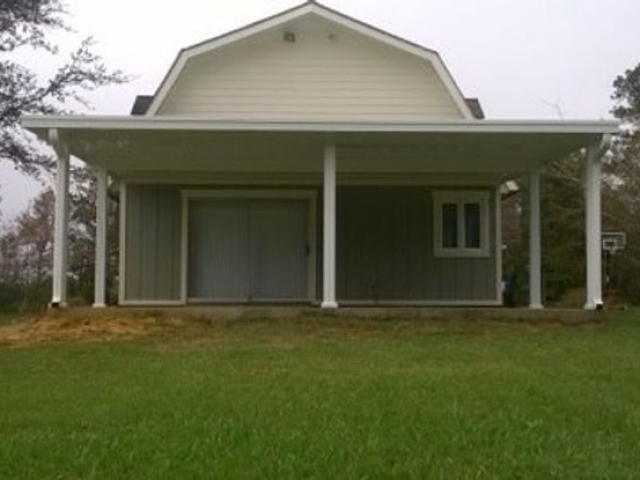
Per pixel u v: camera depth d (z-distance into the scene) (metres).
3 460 5.40
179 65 16.75
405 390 7.93
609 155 28.75
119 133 14.01
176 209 18.34
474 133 14.01
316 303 18.23
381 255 18.42
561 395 7.67
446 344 12.02
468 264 18.48
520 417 6.69
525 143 14.95
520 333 13.34
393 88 17.34
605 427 6.40
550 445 5.77
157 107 16.69
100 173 16.52
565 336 12.99
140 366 9.98
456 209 18.58
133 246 18.23
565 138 14.48
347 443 5.76
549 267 29.38
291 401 7.39
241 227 18.50
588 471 5.10
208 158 16.36
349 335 13.01
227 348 11.62
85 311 14.39
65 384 8.68
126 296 18.09
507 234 36.84
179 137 14.34
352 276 18.41
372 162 16.81
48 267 36.47
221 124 13.77
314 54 17.38
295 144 15.05
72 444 5.81
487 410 6.95
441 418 6.62
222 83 17.19
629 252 26.84
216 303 18.25
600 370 9.43
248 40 17.19
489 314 14.70
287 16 16.94
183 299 18.16
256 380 8.70
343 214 18.47
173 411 6.97
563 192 30.05
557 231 29.81
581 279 29.08
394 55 17.42
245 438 5.94
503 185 20.28
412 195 18.53
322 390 7.97
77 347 11.78
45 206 36.97
